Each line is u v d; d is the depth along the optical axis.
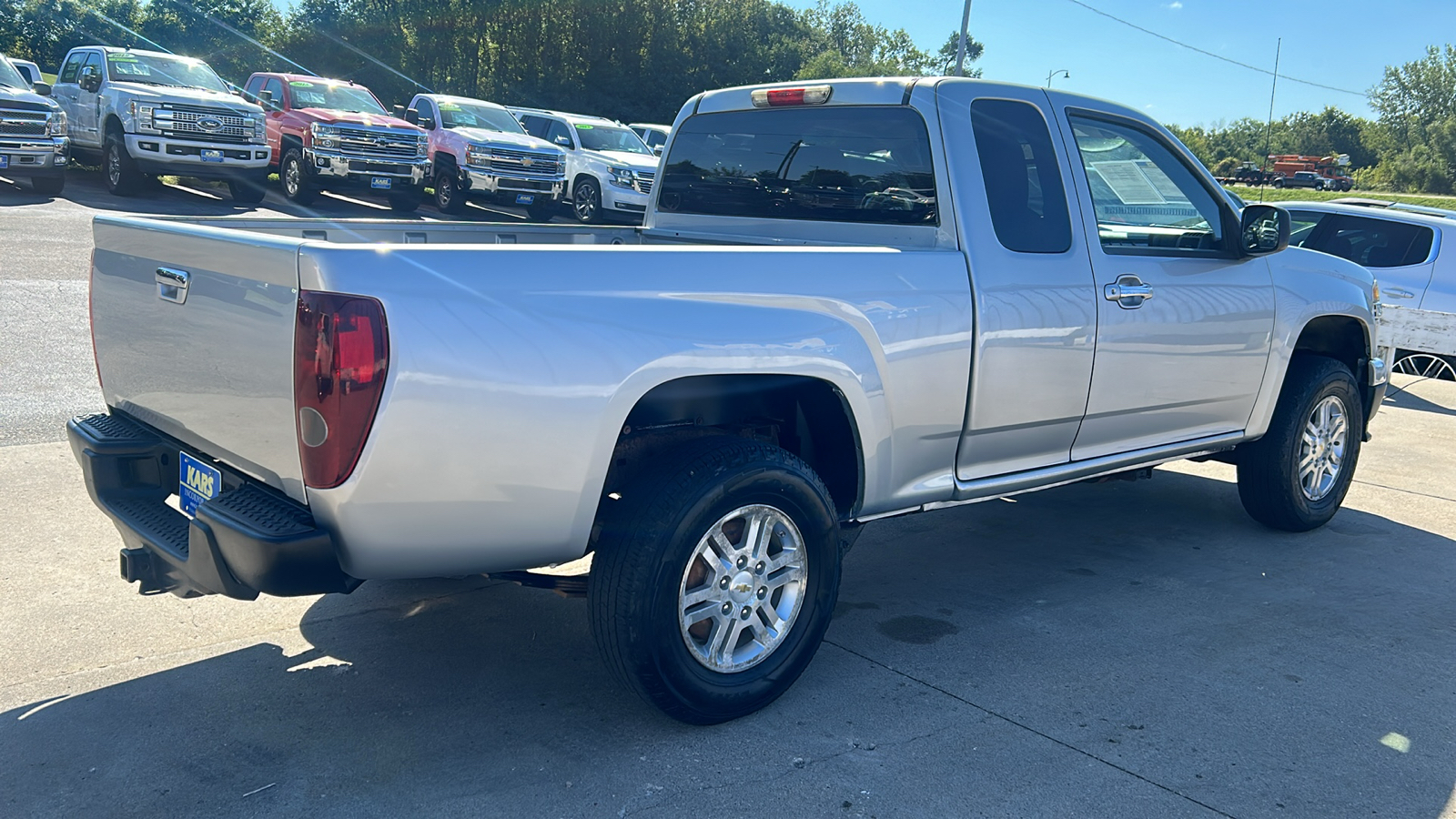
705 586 3.05
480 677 3.41
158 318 3.07
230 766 2.83
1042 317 3.81
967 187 3.70
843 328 3.26
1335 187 92.25
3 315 8.48
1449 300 9.68
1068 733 3.17
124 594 3.89
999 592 4.37
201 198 17.75
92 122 17.05
